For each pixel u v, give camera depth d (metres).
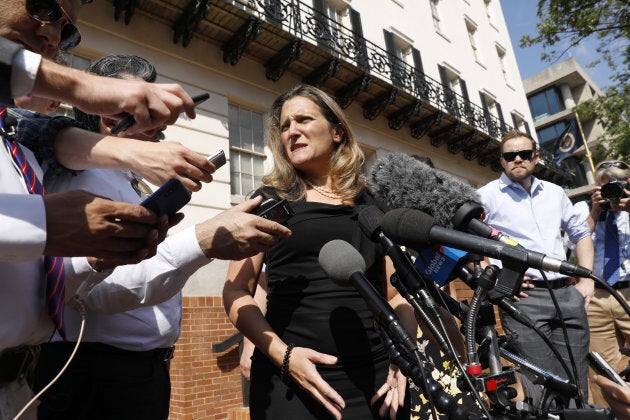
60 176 1.46
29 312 1.07
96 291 1.29
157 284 1.31
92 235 0.88
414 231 1.27
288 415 1.47
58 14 1.15
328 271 1.36
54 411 1.30
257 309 1.63
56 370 1.31
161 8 7.18
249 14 7.70
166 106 1.01
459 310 1.37
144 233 0.95
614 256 3.82
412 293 1.30
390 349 1.24
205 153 7.31
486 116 15.72
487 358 1.24
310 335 1.56
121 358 1.44
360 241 1.69
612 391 1.21
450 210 1.38
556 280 3.16
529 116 19.11
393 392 1.51
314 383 1.36
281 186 1.93
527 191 3.66
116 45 6.80
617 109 12.23
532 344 3.01
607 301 3.81
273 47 8.61
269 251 1.76
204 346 5.19
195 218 6.73
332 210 1.74
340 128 2.03
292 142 1.93
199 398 4.99
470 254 1.32
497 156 15.15
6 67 0.83
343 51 10.16
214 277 5.87
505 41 19.59
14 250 0.83
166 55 7.41
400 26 13.73
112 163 1.32
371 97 11.05
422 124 12.45
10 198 0.86
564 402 1.21
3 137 1.20
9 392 1.01
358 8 12.36
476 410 1.14
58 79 0.88
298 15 9.13
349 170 1.93
